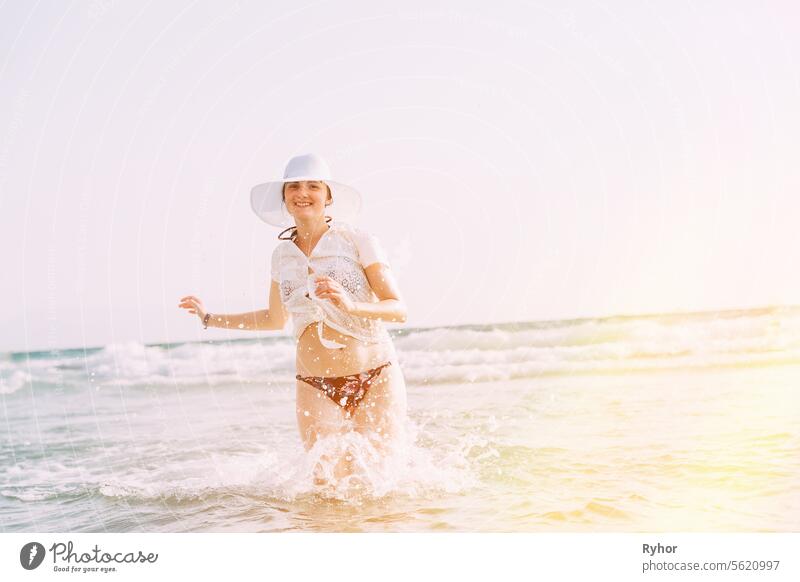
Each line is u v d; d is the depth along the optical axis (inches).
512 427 182.2
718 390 223.6
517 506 116.8
